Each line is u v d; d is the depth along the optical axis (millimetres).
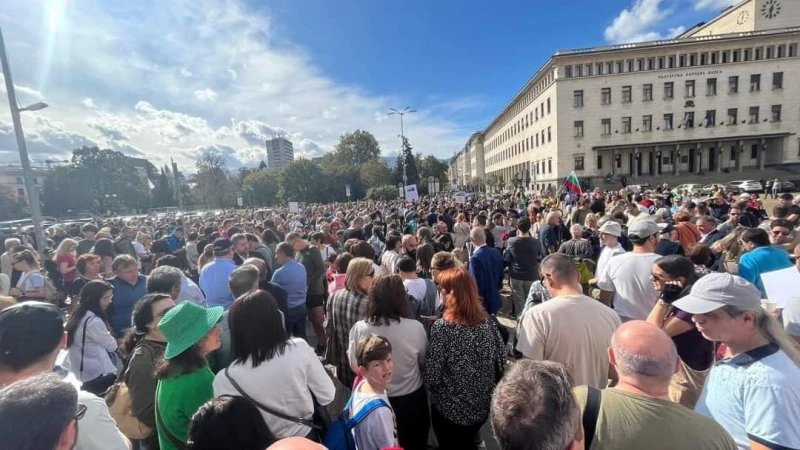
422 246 5551
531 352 2641
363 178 60250
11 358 1829
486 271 5523
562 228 8516
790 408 1587
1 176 77062
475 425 2732
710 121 45375
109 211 68500
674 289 2648
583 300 2619
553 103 48062
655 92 45750
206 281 5000
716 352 2400
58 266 7105
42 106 10180
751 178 45156
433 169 105438
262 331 2227
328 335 3863
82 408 1707
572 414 1341
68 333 3207
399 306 2959
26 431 1203
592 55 45625
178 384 2180
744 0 49344
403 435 2992
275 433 2178
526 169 61156
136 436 2529
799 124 44656
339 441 2279
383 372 2393
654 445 1403
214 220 19750
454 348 2707
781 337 1790
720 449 1395
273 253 8438
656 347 1582
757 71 44594
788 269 3230
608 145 46219
